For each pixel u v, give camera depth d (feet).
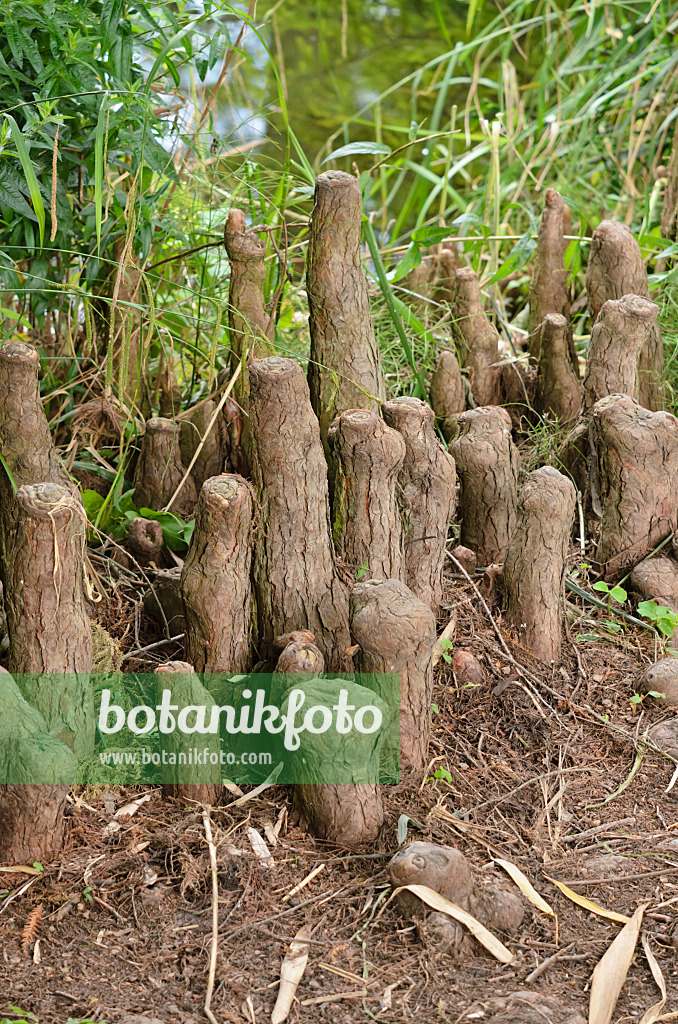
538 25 26.48
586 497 12.25
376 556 9.30
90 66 10.53
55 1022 6.64
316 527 8.96
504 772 9.03
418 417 9.77
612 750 9.33
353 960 7.20
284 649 8.60
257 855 7.95
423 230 12.83
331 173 9.98
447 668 9.87
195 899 7.63
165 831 8.08
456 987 7.03
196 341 12.96
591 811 8.69
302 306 15.92
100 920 7.45
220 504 8.23
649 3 20.99
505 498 11.24
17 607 7.97
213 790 8.37
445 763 9.02
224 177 13.75
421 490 9.99
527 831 8.44
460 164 18.92
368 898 7.65
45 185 10.97
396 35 31.63
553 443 12.93
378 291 15.08
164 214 12.80
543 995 6.98
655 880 8.00
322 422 10.47
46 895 7.58
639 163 19.62
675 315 14.47
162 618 10.00
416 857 7.50
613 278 12.63
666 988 7.08
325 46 30.48
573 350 13.42
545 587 10.03
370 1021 6.75
